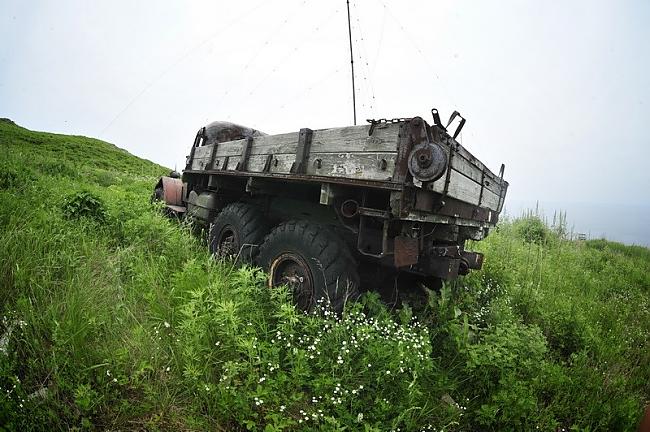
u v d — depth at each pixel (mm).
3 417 1642
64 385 1878
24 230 3441
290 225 3244
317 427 1974
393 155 2420
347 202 2801
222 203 5215
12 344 2072
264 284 3320
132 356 2197
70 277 2891
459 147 2938
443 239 3609
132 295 2850
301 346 2498
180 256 3949
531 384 2531
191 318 2389
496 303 3814
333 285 2873
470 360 2561
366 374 2230
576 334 3652
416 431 2084
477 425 2354
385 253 2510
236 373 2016
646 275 8133
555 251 8852
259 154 3846
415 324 2896
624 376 3164
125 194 7332
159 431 1838
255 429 1838
